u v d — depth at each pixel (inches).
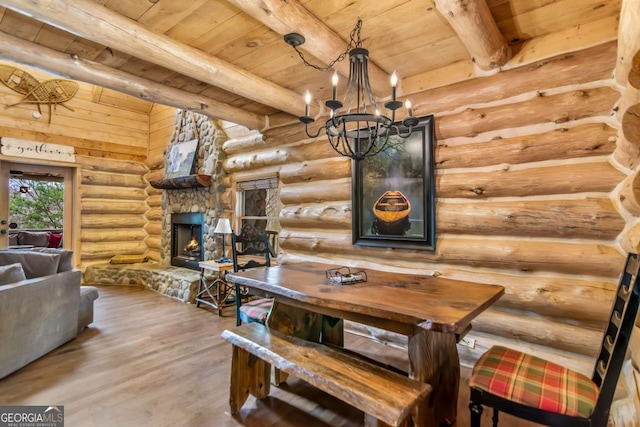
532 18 86.6
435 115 115.4
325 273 98.3
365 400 58.0
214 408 83.4
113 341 124.9
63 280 120.7
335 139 141.8
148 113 268.8
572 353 91.8
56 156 220.4
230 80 111.3
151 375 99.1
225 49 101.7
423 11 82.2
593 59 87.8
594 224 87.0
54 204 272.8
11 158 201.2
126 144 257.3
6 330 96.5
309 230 156.1
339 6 79.7
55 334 116.6
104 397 87.1
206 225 205.2
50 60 101.2
